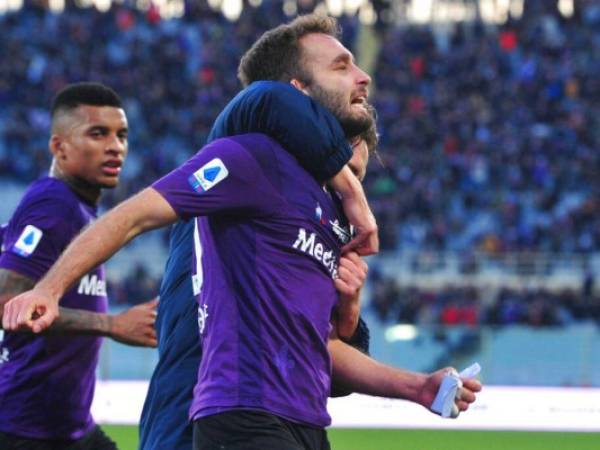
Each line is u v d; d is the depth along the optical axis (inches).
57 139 567.2
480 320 1929.1
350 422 1050.1
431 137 2645.2
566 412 1001.5
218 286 358.6
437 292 1966.0
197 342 379.6
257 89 365.7
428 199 2413.9
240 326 353.1
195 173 350.0
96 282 558.3
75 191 567.2
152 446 380.2
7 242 541.6
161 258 2102.6
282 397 350.0
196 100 2783.0
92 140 562.3
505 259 2096.5
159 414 381.7
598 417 1014.4
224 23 3078.2
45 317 328.5
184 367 379.6
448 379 390.6
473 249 2285.9
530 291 1971.0
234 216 358.0
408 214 2391.7
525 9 3073.3
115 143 568.1
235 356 350.9
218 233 361.1
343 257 377.4
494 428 1022.4
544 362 1578.5
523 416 1007.6
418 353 1593.3
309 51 380.8
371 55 3016.7
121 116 571.5
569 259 2113.7
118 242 339.9
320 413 360.8
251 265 355.6
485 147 2598.4
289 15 3097.9
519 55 2930.6
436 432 1029.8
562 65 2881.4
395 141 2632.9
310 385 357.7
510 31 3011.8
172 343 384.8
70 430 554.6
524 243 2293.3
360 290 386.6
